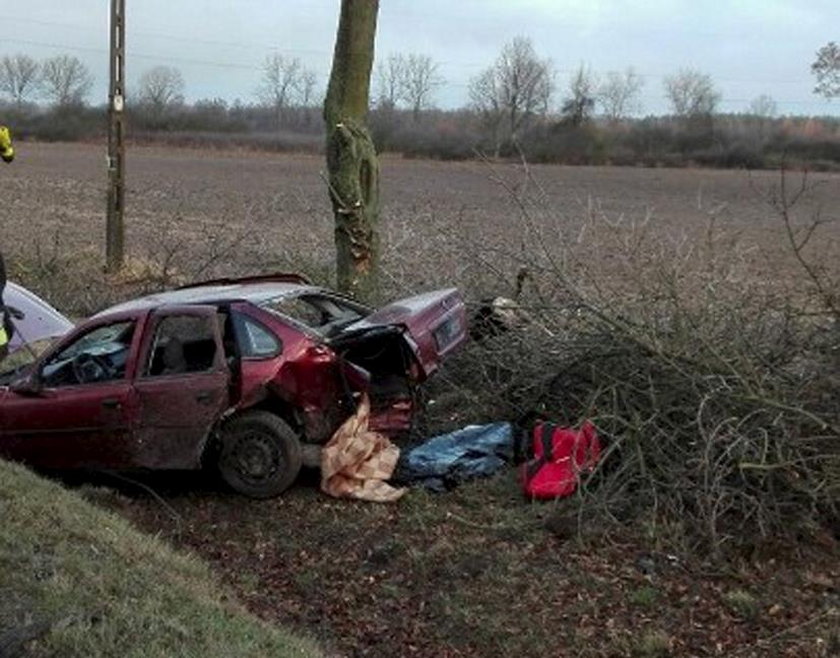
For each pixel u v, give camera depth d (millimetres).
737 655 5664
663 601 6289
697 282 8539
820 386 7223
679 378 7492
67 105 89188
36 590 5320
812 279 8531
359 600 6633
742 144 68938
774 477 7012
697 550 6840
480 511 7711
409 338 8102
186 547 7523
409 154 74312
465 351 9633
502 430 8547
